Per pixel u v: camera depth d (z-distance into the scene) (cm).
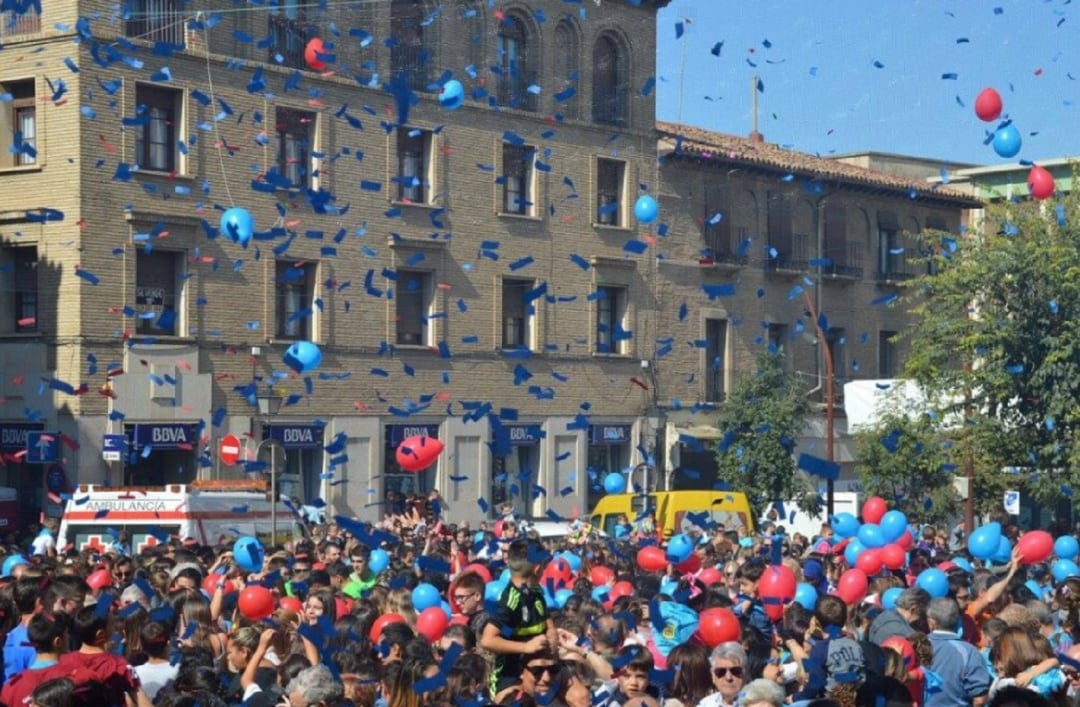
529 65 4303
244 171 3675
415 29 4038
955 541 3206
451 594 1365
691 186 4719
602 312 4519
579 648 1110
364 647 1148
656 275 4625
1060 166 5744
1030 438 3759
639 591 1523
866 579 1530
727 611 1166
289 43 3769
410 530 2775
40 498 3516
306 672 920
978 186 5456
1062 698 969
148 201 3528
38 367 3491
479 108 4159
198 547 1981
